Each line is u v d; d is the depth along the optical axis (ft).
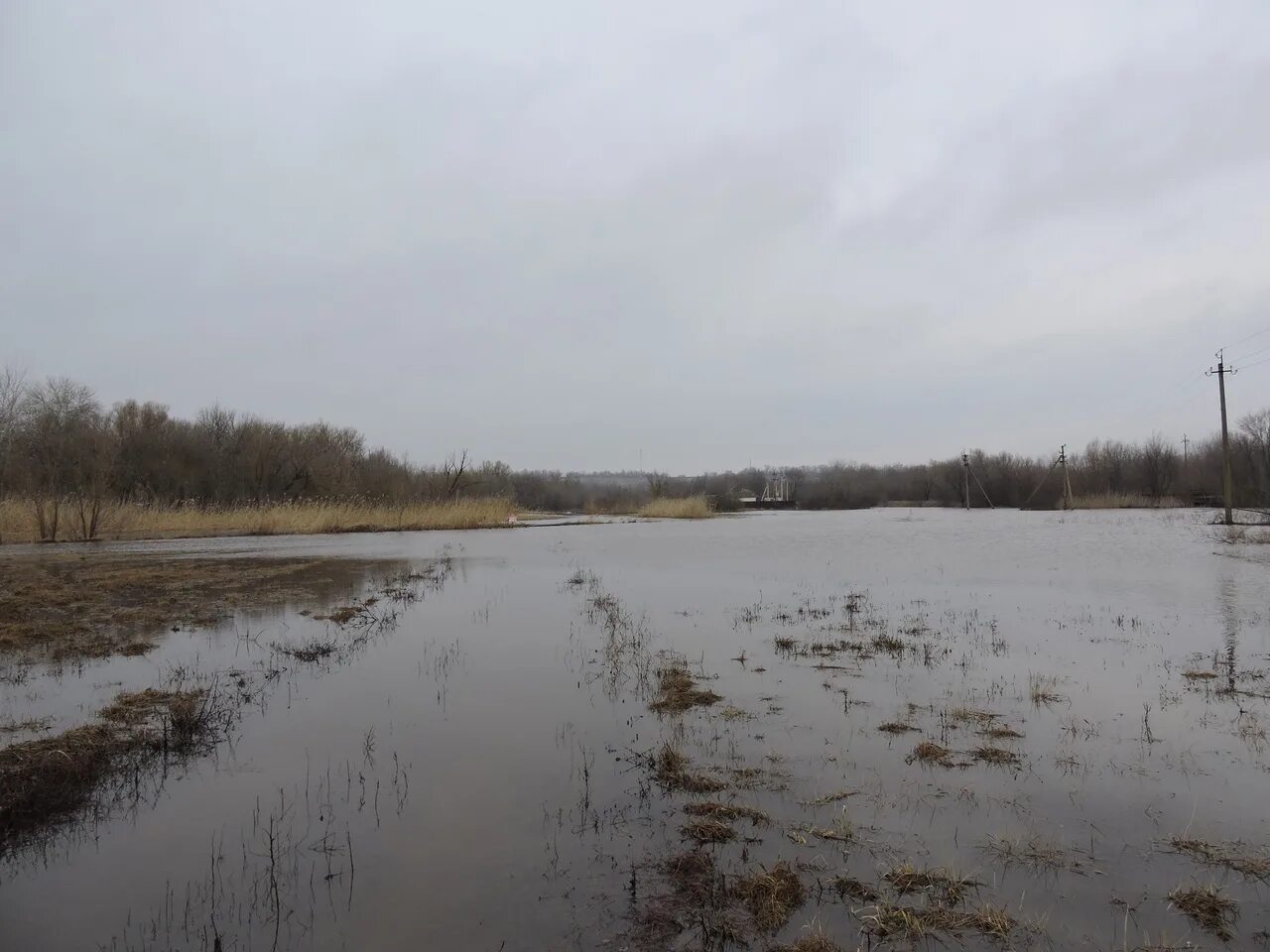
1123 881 14.83
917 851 16.06
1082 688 28.14
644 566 71.77
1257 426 200.13
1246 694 27.17
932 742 22.49
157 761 21.57
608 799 18.80
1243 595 50.11
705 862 15.60
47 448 129.29
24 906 14.51
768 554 84.33
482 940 13.15
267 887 15.01
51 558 79.92
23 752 21.49
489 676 30.71
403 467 198.59
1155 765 20.70
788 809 18.11
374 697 27.84
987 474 286.46
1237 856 15.71
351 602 49.93
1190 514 186.09
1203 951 12.64
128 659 33.83
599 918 13.73
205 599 51.19
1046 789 19.13
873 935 13.20
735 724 24.43
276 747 22.70
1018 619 42.27
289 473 169.68
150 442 154.81
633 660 32.99
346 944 13.16
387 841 16.80
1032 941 12.97
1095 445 285.02
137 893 14.88
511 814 18.02
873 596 51.52
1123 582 57.36
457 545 99.30
